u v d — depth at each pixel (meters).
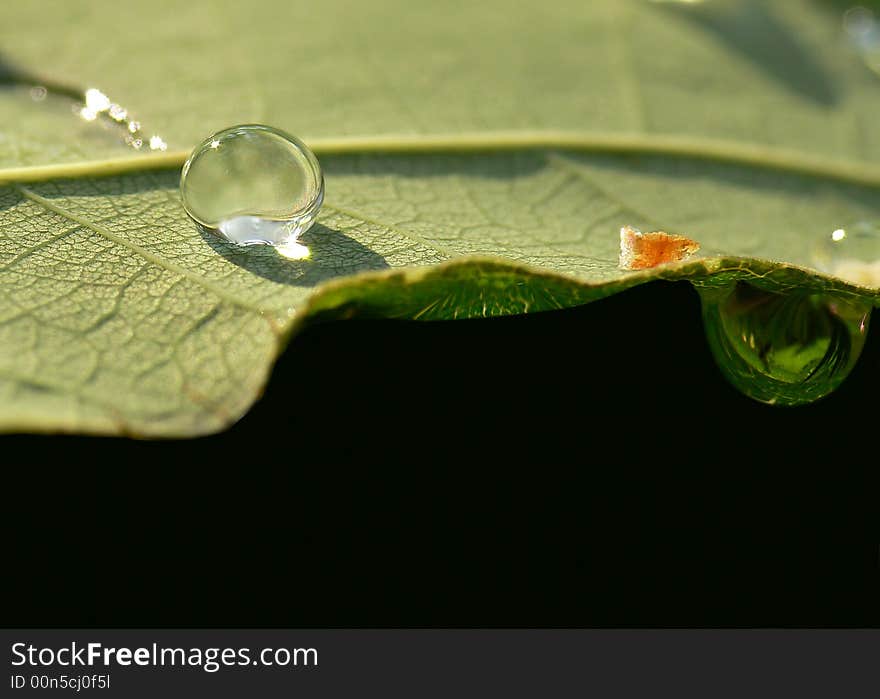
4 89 0.08
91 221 0.08
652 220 0.08
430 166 0.08
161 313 0.08
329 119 0.08
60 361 0.07
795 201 0.08
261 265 0.08
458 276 0.07
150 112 0.08
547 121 0.08
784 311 0.08
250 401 0.07
